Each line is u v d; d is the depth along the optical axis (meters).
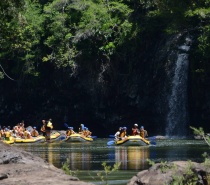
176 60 102.56
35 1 124.81
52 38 112.19
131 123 109.00
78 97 113.19
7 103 120.75
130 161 45.44
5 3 52.59
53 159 48.94
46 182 15.93
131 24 106.31
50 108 116.81
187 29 99.19
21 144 81.69
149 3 104.56
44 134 94.00
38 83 116.12
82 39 109.75
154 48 105.81
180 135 101.75
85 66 110.44
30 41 113.38
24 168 19.06
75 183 15.70
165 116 104.25
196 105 101.75
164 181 20.52
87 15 113.00
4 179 16.77
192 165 21.59
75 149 66.00
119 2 114.81
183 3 95.44
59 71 112.94
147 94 106.25
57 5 116.25
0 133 87.81
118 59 108.88
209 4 95.44
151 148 65.62
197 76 99.81
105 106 110.62
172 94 103.06
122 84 108.50
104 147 70.00
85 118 114.19
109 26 110.19
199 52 95.69
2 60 118.44
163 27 104.75
